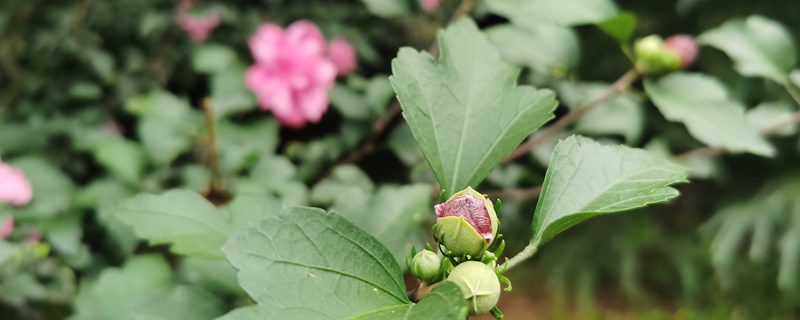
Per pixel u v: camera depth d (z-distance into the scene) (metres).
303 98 0.77
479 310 0.34
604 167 0.36
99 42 0.90
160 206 0.38
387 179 0.96
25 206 0.57
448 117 0.37
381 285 0.32
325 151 0.75
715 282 1.21
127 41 0.95
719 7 1.14
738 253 1.22
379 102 0.72
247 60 0.95
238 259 0.31
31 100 0.83
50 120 0.77
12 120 0.79
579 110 0.66
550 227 0.34
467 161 0.37
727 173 1.17
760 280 1.20
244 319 0.30
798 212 1.10
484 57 0.38
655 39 0.57
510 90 0.38
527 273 1.23
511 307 1.18
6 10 0.86
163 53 0.94
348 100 0.74
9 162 0.61
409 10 0.67
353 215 0.44
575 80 0.66
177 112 0.68
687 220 1.26
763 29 0.57
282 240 0.32
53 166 0.68
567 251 1.20
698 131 0.52
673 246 1.21
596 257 1.19
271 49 0.75
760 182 1.16
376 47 1.11
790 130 0.69
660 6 1.17
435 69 0.37
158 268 0.45
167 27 0.94
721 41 0.56
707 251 1.20
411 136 0.72
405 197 0.45
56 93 0.82
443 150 0.37
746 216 1.14
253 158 0.62
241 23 0.98
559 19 0.53
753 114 0.70
